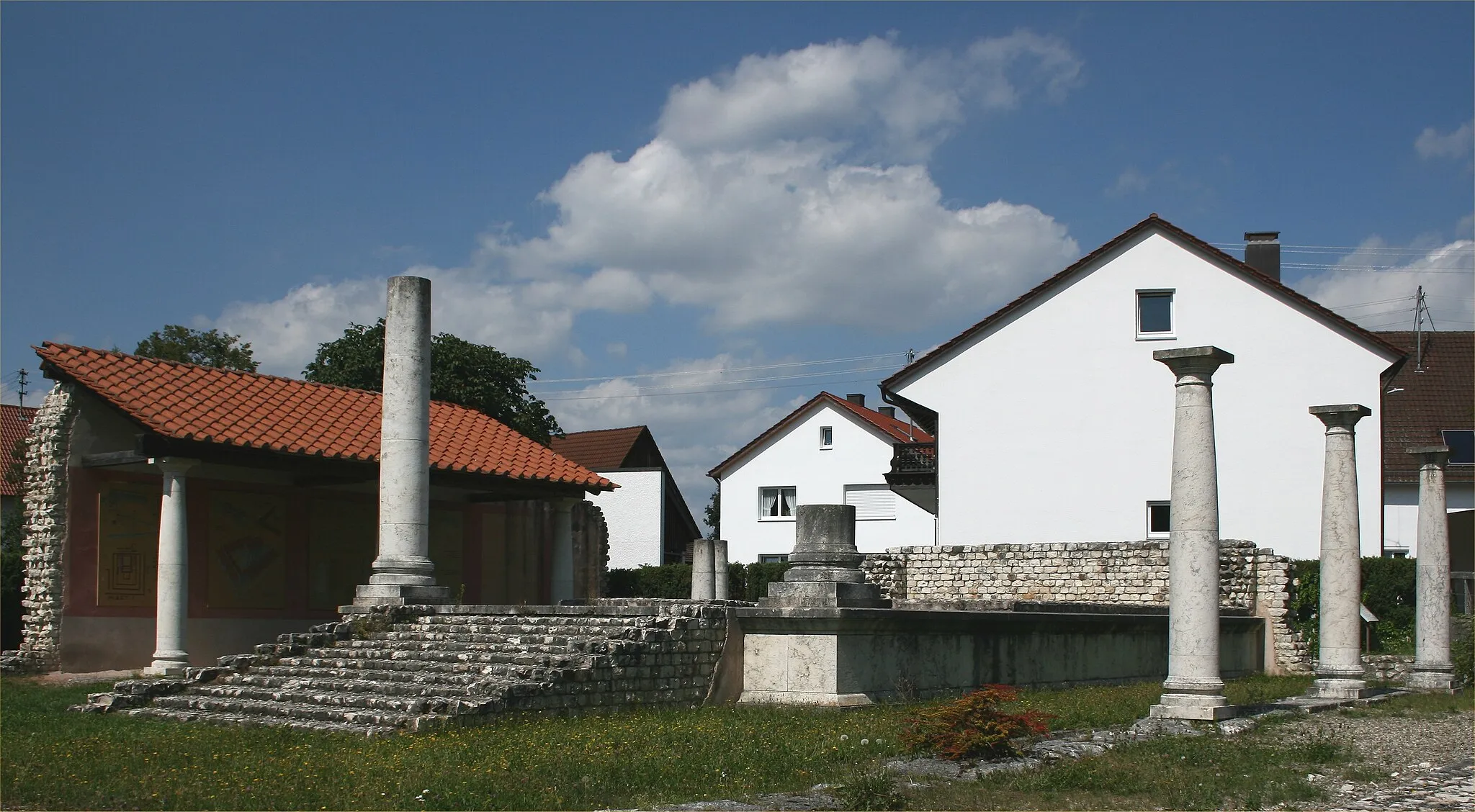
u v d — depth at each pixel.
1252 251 38.66
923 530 53.19
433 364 42.16
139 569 22.44
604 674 15.14
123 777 10.86
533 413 44.28
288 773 10.92
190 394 22.98
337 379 41.59
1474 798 10.34
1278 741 13.55
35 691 18.70
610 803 9.79
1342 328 32.62
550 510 29.89
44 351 21.91
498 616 18.03
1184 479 15.55
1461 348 46.59
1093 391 34.31
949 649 18.23
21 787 10.34
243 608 23.83
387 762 11.40
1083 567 30.33
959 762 11.56
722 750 12.05
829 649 16.17
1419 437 43.22
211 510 23.44
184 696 16.42
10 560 25.30
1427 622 23.08
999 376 35.03
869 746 12.45
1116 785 10.50
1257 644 28.02
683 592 43.59
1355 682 20.05
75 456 21.70
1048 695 19.09
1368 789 10.82
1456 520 35.94
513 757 11.55
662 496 55.94
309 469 23.39
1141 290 34.25
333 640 17.80
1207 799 10.02
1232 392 33.16
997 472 34.69
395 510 19.62
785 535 55.06
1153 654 24.33
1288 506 32.38
